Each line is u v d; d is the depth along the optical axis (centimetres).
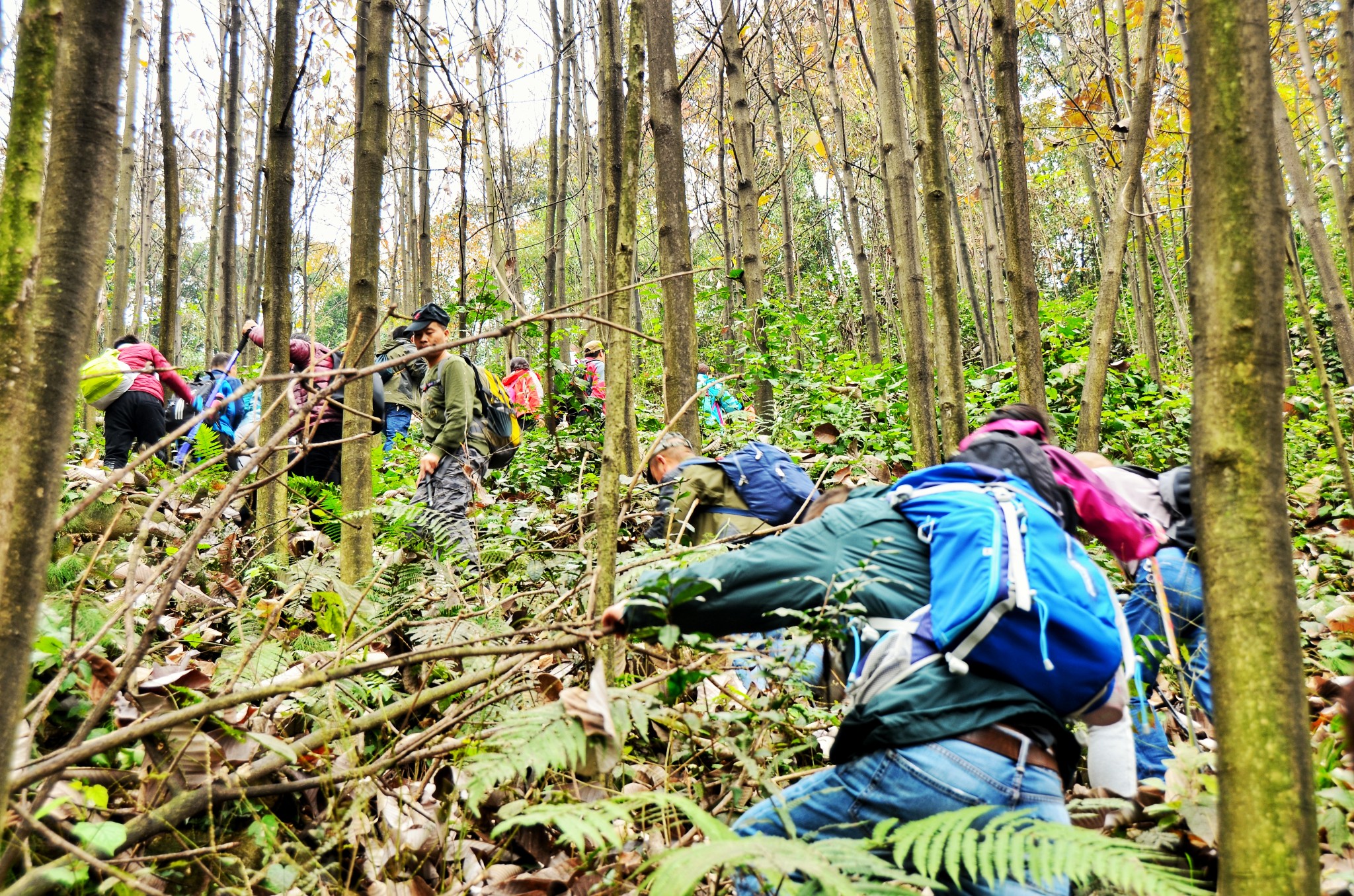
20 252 132
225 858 199
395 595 343
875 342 1064
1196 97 146
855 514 216
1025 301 422
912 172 470
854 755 205
